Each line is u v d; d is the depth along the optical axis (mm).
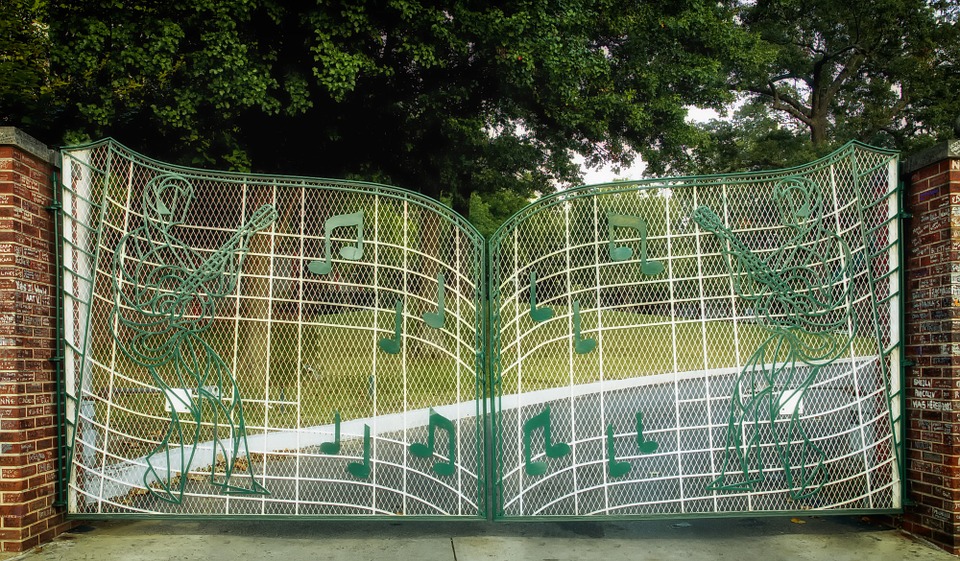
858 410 4664
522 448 5715
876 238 4742
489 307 4844
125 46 8125
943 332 4344
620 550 4410
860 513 4570
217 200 5793
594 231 4875
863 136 25469
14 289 4227
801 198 4754
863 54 24484
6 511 4184
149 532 4715
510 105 11953
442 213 4898
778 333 4750
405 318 4844
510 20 9312
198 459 5871
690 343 5871
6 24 7758
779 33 24531
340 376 7395
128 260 4891
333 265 5758
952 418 4270
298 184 4910
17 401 4215
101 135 8578
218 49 8258
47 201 4605
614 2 11234
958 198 4293
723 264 4816
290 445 6812
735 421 4871
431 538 4656
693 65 12203
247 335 6891
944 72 23062
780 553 4336
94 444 4984
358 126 11281
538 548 4449
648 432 4762
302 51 9625
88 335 4656
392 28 9586
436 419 4781
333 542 4562
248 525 4914
